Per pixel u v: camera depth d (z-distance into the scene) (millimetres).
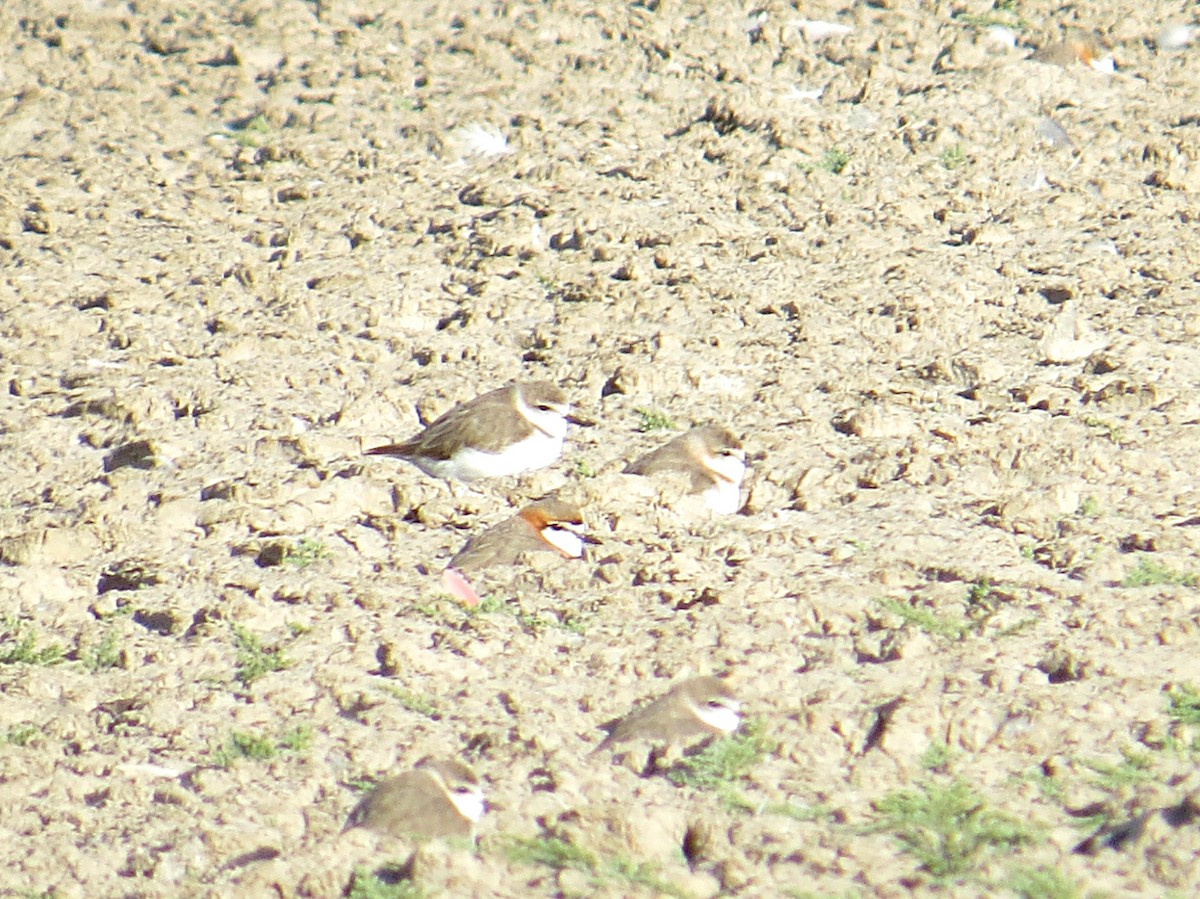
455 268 17672
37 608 11867
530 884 8664
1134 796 8938
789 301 16484
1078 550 11812
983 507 12750
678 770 9680
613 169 19656
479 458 13305
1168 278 16656
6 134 20969
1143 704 9891
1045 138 19656
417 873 8633
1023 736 9703
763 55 22203
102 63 22766
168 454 14039
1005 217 18156
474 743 10023
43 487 13648
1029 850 8672
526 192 19188
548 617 11391
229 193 19578
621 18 23359
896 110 20500
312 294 17000
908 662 10562
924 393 14711
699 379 15109
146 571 12164
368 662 10914
